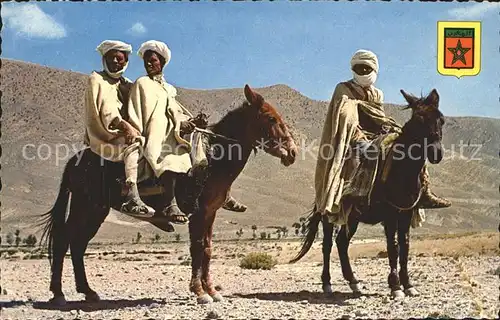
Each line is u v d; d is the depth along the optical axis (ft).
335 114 47.67
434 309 39.91
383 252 93.50
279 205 261.03
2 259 94.22
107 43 41.60
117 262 96.12
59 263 42.57
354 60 48.98
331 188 46.06
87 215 42.52
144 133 40.52
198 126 41.22
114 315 37.86
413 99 44.78
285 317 37.37
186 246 155.74
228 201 43.83
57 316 37.47
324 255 50.31
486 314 37.86
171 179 40.01
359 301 45.06
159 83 42.78
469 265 69.56
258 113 42.27
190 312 39.04
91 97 40.32
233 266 84.58
